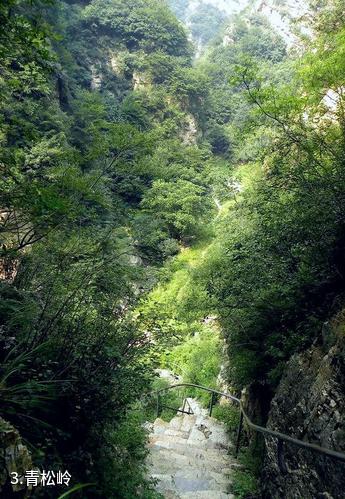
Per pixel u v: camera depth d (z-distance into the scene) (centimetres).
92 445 406
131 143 574
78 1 4444
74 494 340
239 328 770
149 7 4562
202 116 4259
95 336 458
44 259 530
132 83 4000
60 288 486
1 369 370
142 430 573
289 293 612
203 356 1293
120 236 709
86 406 403
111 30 4212
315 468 358
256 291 689
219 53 6184
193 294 886
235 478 526
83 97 2672
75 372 410
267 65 4747
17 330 438
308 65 694
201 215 2608
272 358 666
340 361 386
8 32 397
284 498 406
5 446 267
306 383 447
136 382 439
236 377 799
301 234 586
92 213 607
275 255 667
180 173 2916
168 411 1057
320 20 1106
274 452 465
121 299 560
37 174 534
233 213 1172
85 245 553
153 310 555
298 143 645
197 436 775
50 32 412
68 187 507
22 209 451
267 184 770
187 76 4053
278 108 627
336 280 558
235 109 4797
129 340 485
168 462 570
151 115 3700
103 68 3916
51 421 388
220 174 3119
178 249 2378
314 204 549
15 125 513
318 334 493
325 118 700
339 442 331
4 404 348
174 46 4644
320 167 645
